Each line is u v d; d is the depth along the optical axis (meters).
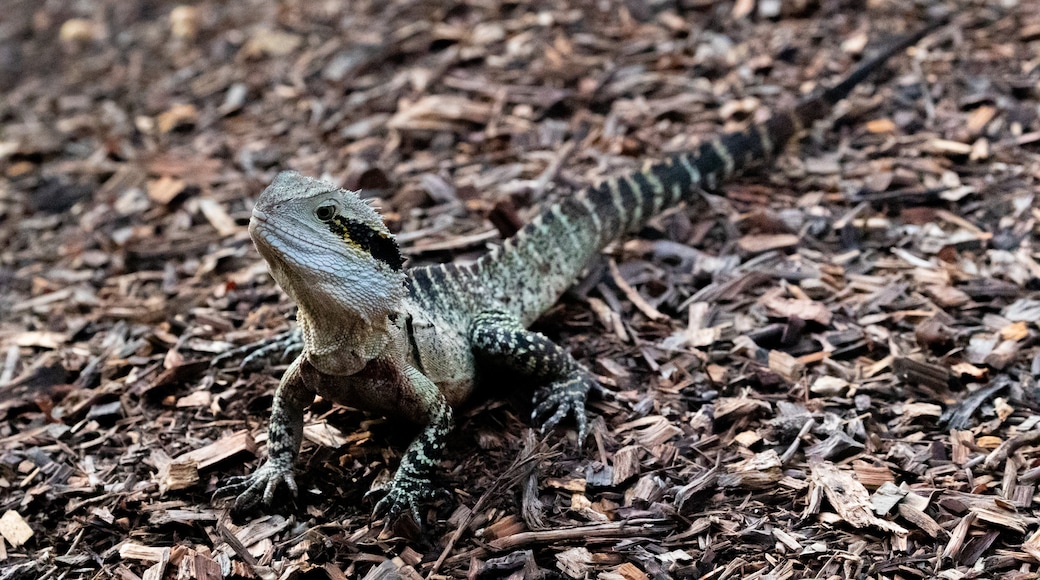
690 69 1.72
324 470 1.39
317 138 1.72
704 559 1.33
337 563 1.34
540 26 1.79
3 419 1.46
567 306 1.50
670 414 1.41
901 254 1.51
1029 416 1.39
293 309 1.52
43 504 1.39
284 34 1.97
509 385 1.44
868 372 1.43
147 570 1.34
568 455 1.39
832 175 1.59
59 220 1.69
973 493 1.35
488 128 1.68
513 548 1.34
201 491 1.39
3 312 1.58
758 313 1.47
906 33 1.71
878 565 1.32
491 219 1.54
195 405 1.45
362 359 1.36
